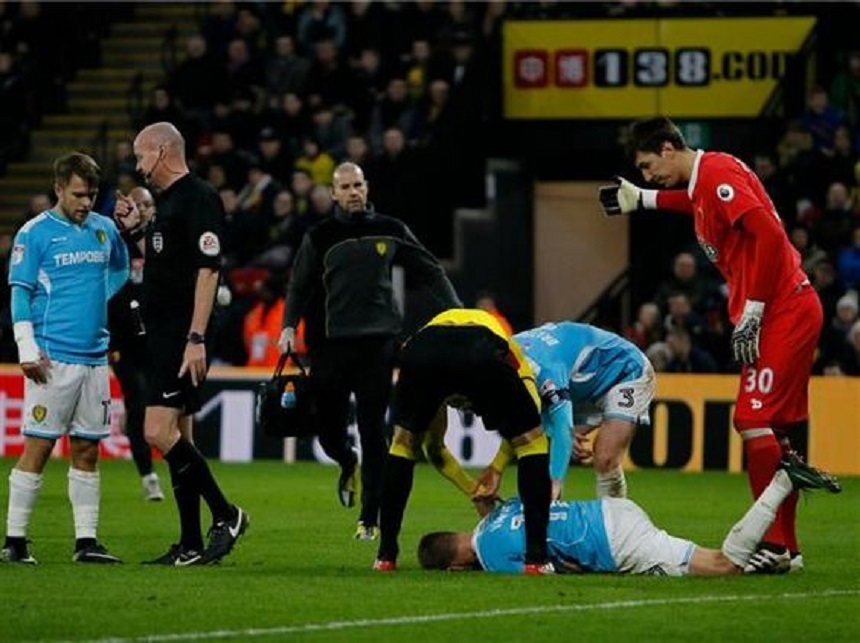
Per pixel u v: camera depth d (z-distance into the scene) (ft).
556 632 75.77
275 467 178.81
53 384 96.58
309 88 224.12
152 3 249.75
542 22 225.97
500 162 228.84
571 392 96.78
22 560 97.45
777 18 220.64
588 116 225.76
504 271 229.86
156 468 173.06
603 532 91.50
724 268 94.84
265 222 209.46
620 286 233.35
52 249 96.48
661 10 223.10
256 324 193.26
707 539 115.85
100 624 76.95
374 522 112.88
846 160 206.08
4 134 238.48
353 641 73.61
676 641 74.33
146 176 97.19
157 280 97.09
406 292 205.05
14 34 243.60
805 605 82.99
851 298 183.93
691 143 222.48
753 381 94.17
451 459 96.58
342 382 114.21
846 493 152.15
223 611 80.28
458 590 86.17
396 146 211.00
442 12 226.99
